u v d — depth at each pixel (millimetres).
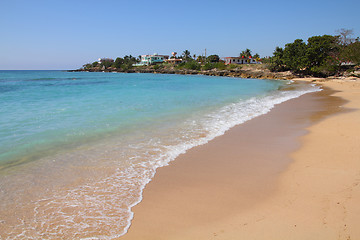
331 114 12922
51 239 3602
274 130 9891
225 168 6203
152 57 140125
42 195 4863
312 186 5082
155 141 8328
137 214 4250
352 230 3605
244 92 25516
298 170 5957
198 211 4316
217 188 5160
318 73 55594
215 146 7887
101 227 3895
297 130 9844
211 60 131750
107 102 16797
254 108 15148
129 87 31375
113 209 4402
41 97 19609
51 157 6828
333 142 8023
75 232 3764
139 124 10602
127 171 5996
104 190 5086
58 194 4910
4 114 12133
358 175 5488
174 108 14719
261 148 7707
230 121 11445
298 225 3801
